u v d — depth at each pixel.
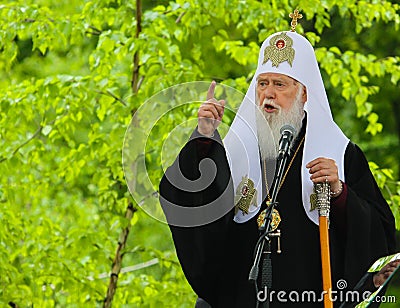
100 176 17.53
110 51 17.39
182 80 16.86
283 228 11.86
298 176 12.02
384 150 32.56
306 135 12.04
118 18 17.50
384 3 18.78
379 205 12.29
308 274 11.78
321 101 12.22
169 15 17.77
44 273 17.41
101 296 17.81
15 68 25.64
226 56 26.72
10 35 17.30
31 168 18.22
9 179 18.30
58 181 18.39
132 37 16.77
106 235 17.92
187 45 22.14
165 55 16.73
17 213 18.06
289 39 12.06
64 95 17.05
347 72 18.44
